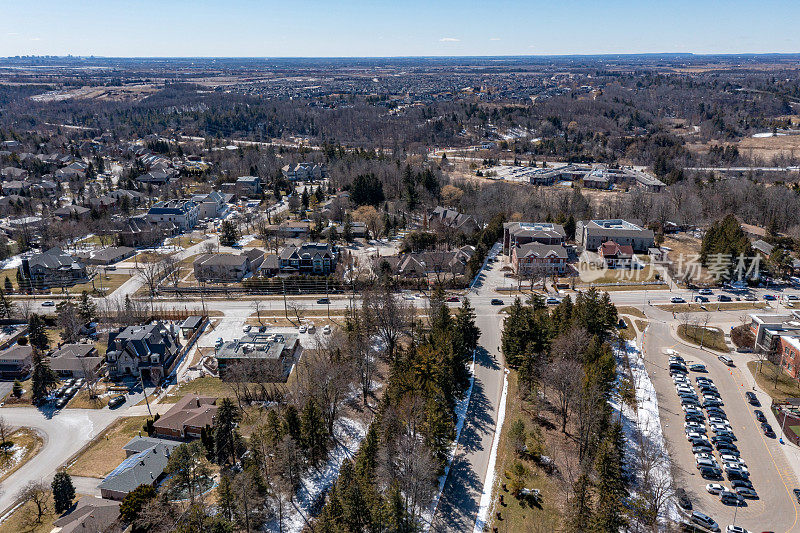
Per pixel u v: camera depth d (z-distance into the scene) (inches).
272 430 3796.8
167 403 4596.5
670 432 4232.3
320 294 6761.8
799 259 7268.7
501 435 4136.3
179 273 7386.8
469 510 3464.6
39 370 4569.4
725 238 6894.7
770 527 3388.3
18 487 3624.5
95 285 7007.9
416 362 4254.4
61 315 5698.8
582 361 4505.4
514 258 7293.3
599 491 3250.5
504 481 3695.9
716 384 4852.4
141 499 3307.1
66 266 7194.9
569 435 4141.2
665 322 5905.5
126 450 3914.9
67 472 3774.6
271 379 4795.8
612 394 4534.9
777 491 3681.1
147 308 6023.6
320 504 3511.3
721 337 5605.3
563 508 3467.0
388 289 6373.0
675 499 3567.9
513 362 4913.9
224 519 3120.1
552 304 6230.3
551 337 4793.3
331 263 7244.1
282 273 7273.6
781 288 6707.7
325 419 4153.5
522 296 6505.9
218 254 7480.3
